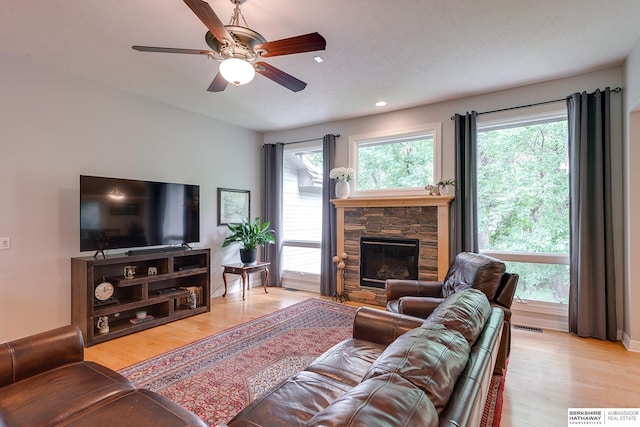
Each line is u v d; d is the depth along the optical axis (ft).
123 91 12.72
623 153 10.39
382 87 12.25
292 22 8.10
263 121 16.89
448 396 3.19
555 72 11.02
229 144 17.25
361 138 16.01
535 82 11.84
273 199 18.54
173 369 8.70
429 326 4.46
